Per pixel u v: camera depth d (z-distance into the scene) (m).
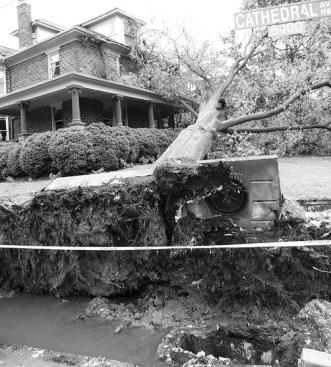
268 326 3.20
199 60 13.25
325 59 11.16
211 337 3.20
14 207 4.46
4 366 2.87
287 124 12.29
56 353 3.04
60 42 14.31
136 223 3.94
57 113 15.01
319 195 4.76
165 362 2.81
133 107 16.41
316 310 3.21
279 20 4.90
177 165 3.57
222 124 10.66
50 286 4.48
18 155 10.09
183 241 3.64
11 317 3.92
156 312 3.68
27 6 18.11
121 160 10.30
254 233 3.43
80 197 4.09
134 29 15.54
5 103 14.13
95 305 3.99
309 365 1.88
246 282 3.46
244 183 3.40
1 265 4.79
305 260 3.35
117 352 3.00
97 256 4.10
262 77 12.30
